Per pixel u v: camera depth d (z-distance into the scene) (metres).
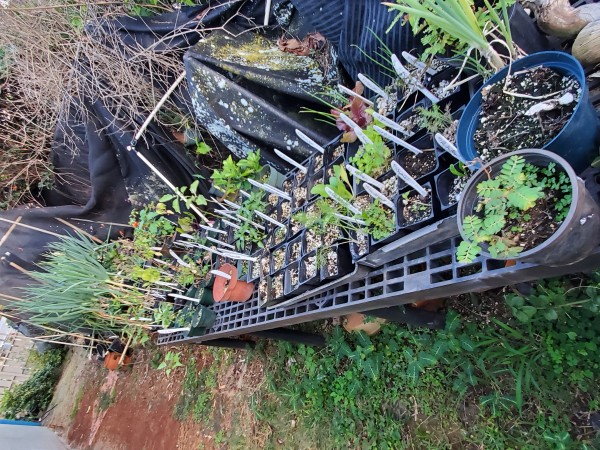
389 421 1.98
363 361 2.09
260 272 2.06
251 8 2.46
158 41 2.49
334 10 1.68
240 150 2.53
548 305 1.47
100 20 2.64
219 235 2.63
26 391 6.09
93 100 2.67
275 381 2.71
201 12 2.52
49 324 3.96
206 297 2.58
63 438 5.12
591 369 1.47
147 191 3.11
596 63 0.96
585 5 0.99
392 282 1.33
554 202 0.83
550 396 1.54
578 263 0.88
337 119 1.70
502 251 0.82
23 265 3.17
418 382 1.90
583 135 0.82
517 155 0.82
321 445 2.27
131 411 4.23
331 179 1.51
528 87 0.92
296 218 1.69
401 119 1.44
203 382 3.42
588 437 1.45
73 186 3.36
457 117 1.22
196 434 3.23
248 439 2.75
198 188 3.12
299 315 1.75
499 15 1.03
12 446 4.32
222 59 2.19
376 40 1.57
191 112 2.72
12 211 3.14
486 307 1.75
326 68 2.13
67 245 3.04
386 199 1.29
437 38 1.16
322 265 1.56
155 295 3.05
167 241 3.04
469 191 0.90
